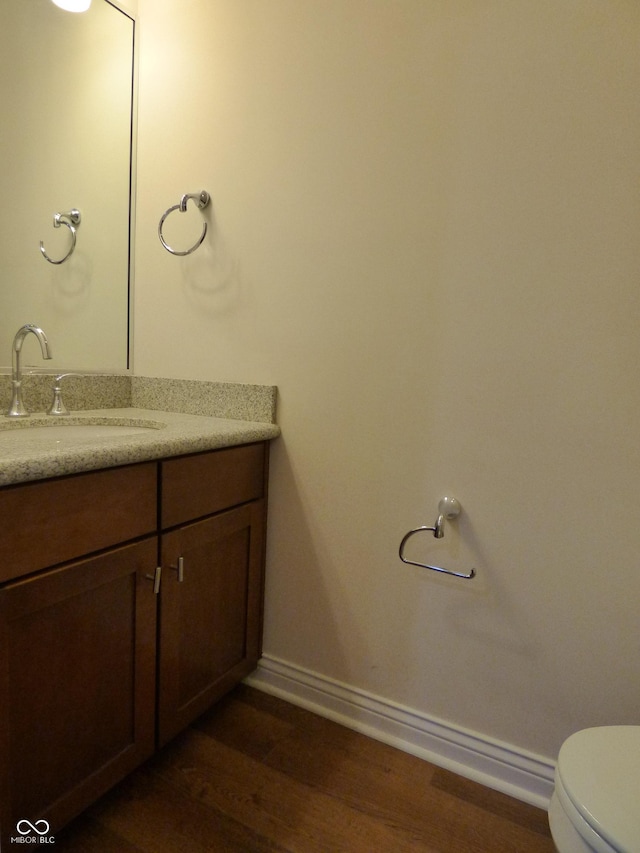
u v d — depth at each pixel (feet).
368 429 4.42
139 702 3.72
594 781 2.52
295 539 4.89
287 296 4.68
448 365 4.03
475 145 3.79
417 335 4.13
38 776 3.05
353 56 4.19
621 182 3.38
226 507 4.43
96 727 3.41
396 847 3.57
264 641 5.19
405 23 3.96
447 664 4.27
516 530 3.90
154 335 5.54
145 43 5.26
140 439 3.56
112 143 5.31
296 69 4.45
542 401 3.73
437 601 4.27
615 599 3.63
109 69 5.19
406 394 4.22
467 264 3.90
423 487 4.23
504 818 3.83
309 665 4.95
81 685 3.27
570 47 3.44
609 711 3.71
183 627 4.08
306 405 4.69
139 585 3.60
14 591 2.78
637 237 3.36
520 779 4.02
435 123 3.92
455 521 4.11
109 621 3.42
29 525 2.84
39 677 3.00
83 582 3.17
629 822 2.28
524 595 3.92
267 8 4.53
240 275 4.92
